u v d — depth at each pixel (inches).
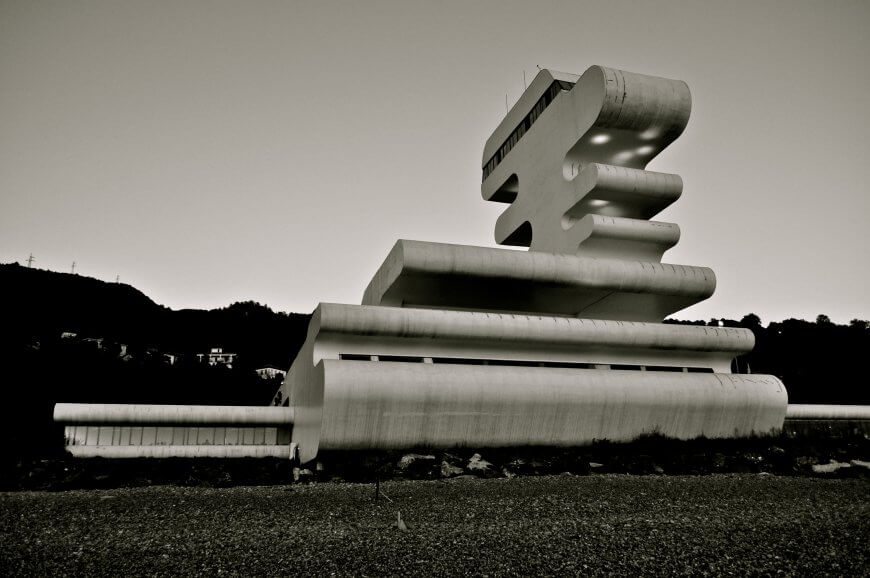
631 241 1295.5
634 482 808.9
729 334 1259.2
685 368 1251.8
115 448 1089.4
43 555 440.8
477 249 1157.1
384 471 906.7
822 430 1358.3
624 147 1321.4
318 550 458.6
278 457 1152.2
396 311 1059.9
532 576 414.0
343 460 968.9
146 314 5556.1
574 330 1147.9
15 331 3698.3
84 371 2760.8
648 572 428.1
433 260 1120.2
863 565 463.2
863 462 1106.1
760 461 1071.0
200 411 1186.0
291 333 5457.7
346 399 954.1
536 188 1472.7
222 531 509.4
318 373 998.4
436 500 666.8
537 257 1184.2
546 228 1413.6
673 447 1113.4
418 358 1079.0
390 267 1190.3
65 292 5295.3
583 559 449.4
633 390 1104.2
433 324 1070.4
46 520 541.0
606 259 1240.8
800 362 3235.7
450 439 1008.9
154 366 3073.3
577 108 1296.8
